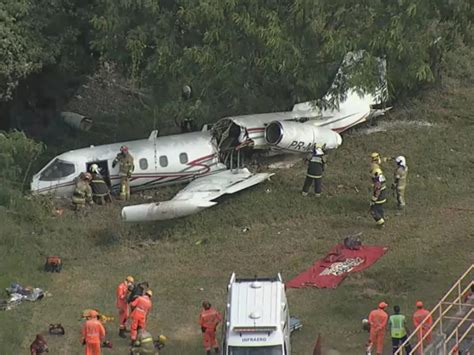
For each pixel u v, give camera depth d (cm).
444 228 14088
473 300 11425
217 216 14562
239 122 15700
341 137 17250
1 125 18062
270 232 14262
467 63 19988
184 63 15250
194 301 12450
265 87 16550
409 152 16575
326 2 15075
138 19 15700
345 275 12888
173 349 11294
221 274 13150
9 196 14662
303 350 11138
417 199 14988
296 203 14900
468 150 16625
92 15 16500
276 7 15275
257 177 15288
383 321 10638
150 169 15400
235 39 15200
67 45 16862
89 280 13200
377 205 14075
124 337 11631
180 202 14125
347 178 15600
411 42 15275
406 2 15000
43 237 14175
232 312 10288
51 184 15075
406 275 12738
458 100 18550
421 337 10194
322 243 13838
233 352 10025
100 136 18225
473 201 14888
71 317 12200
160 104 15988
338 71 15825
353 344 11206
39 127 18375
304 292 12544
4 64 15900
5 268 13262
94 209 14938
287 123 15788
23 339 11588
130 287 11631
